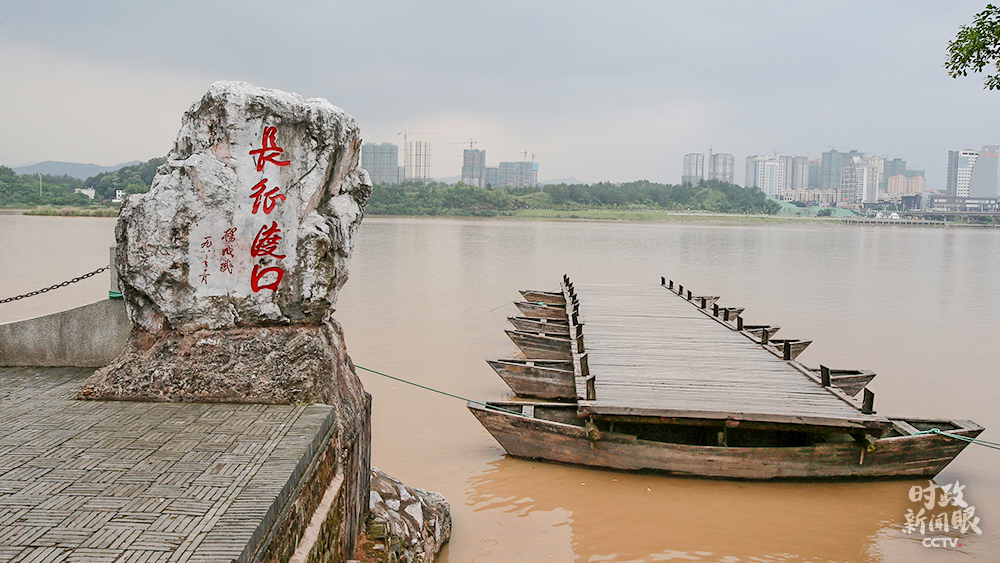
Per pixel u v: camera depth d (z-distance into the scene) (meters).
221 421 5.69
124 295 6.39
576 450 10.61
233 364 6.20
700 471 10.26
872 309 26.28
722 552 8.48
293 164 6.34
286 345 6.26
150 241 6.16
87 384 6.26
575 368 12.83
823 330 22.14
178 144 6.43
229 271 6.30
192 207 6.19
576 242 62.47
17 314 20.72
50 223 65.62
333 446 6.03
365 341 19.33
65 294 24.28
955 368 17.33
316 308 6.42
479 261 41.91
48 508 4.21
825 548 8.65
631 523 9.11
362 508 6.80
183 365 6.20
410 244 54.16
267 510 4.23
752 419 9.91
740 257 49.31
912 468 10.31
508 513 9.36
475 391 14.81
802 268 41.94
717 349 14.20
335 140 6.54
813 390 11.24
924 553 8.56
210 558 3.71
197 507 4.25
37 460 4.90
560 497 9.84
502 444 11.08
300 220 6.38
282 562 4.55
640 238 71.56
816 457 10.07
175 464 4.86
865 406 10.00
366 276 33.31
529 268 38.53
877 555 8.50
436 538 7.95
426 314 23.36
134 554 3.73
